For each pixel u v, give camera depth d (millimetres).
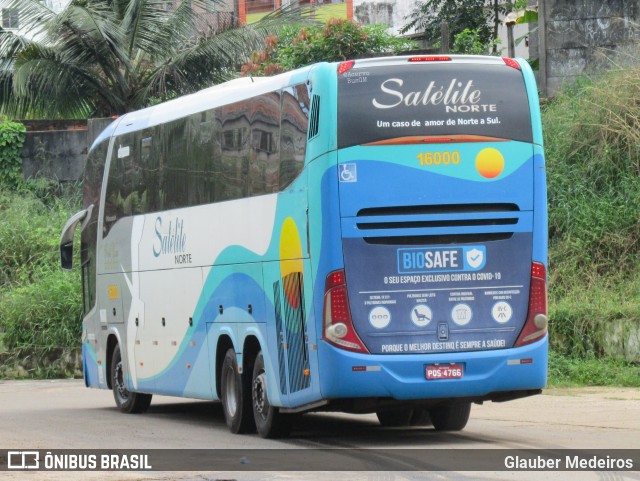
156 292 18844
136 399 20234
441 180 13648
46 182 34812
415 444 14031
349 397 13453
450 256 13648
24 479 11289
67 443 14859
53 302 29531
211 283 16797
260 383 15398
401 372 13430
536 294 13852
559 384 21078
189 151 17516
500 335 13719
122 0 38219
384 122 13609
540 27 30344
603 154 26438
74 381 28359
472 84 13867
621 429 14938
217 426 17578
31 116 38062
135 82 37812
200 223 17141
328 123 13586
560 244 25359
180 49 37594
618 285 24078
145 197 19250
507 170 13820
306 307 13898
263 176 15164
